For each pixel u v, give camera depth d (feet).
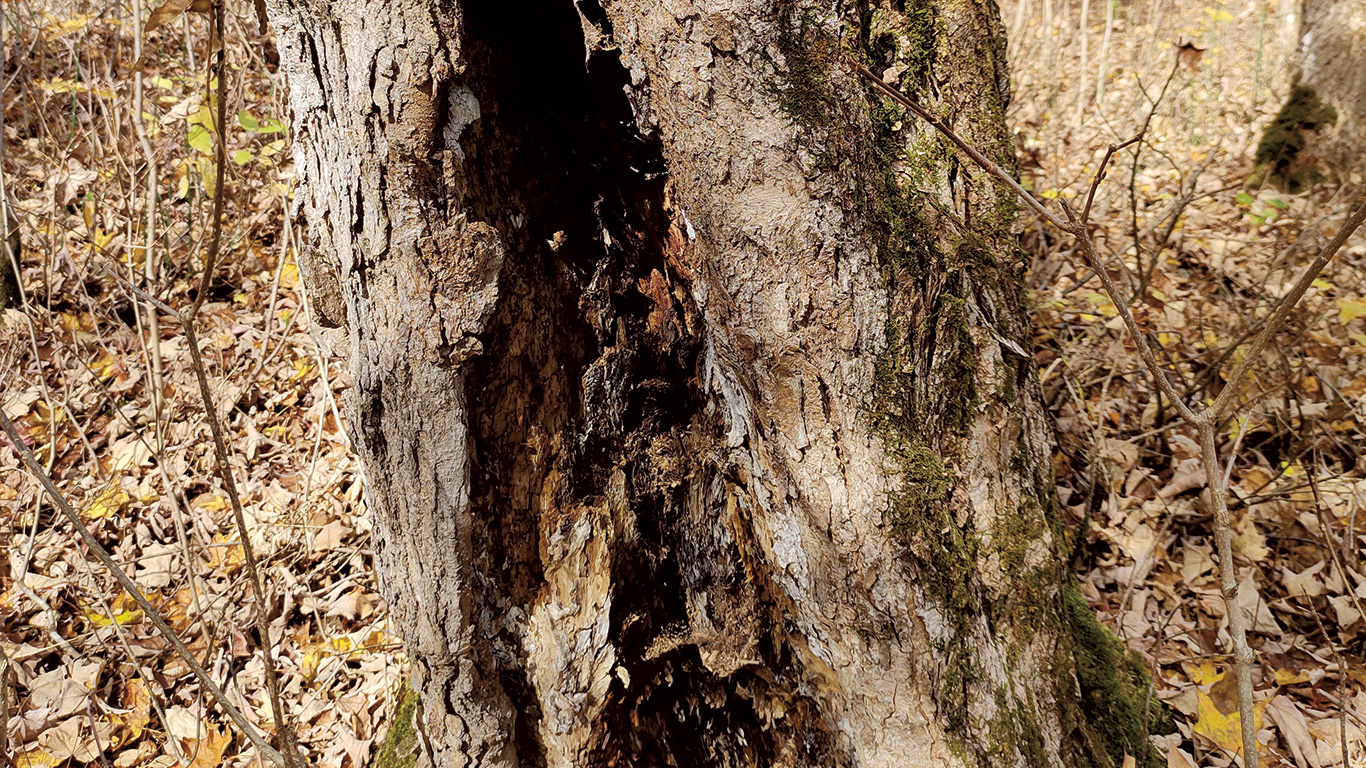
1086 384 9.84
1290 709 6.45
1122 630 7.11
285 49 4.53
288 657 8.01
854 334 4.26
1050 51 20.31
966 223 4.87
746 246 4.19
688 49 3.97
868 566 4.43
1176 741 6.16
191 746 7.25
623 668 5.30
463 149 4.48
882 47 4.50
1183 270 11.76
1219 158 15.30
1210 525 8.27
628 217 5.16
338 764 7.05
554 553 5.15
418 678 5.43
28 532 9.17
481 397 4.82
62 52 14.48
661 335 5.26
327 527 9.05
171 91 13.43
